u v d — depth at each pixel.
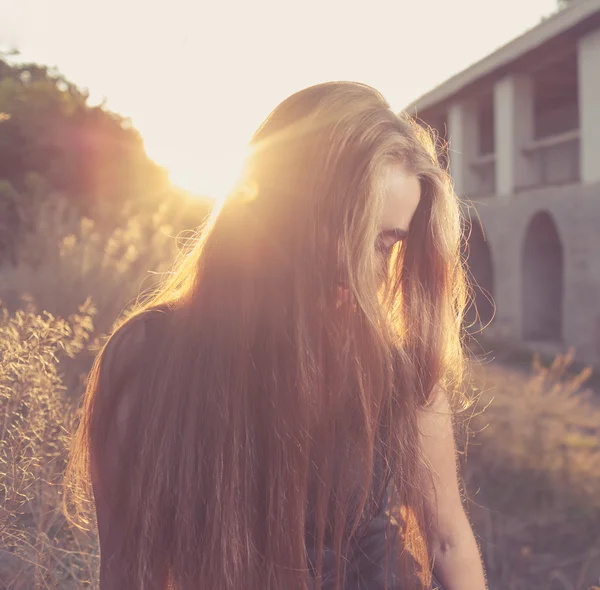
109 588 0.90
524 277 13.40
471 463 3.91
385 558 1.00
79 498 1.11
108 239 4.43
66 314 2.82
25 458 1.15
